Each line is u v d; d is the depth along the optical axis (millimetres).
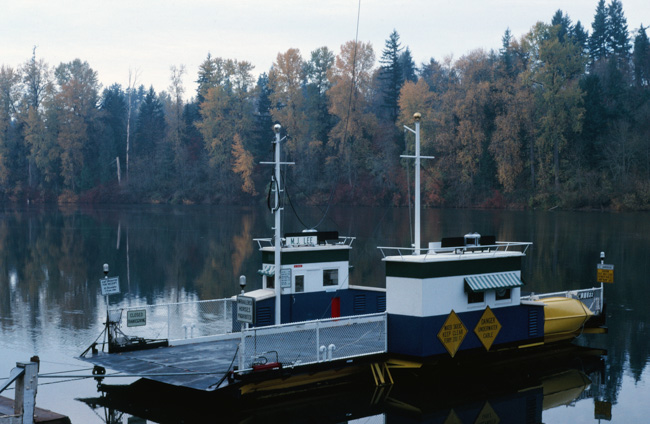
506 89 110812
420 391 23703
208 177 146625
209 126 140625
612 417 21484
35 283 48031
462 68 118375
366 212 107688
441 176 112312
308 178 126875
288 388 21812
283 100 132875
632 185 94500
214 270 54000
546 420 21141
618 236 69625
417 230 26766
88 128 159625
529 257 57562
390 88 140250
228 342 25500
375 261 57344
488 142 110312
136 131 169375
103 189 152750
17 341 30719
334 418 20984
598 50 148875
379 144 123000
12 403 17812
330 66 135125
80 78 159750
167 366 21688
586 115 103375
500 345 24891
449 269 23328
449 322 23328
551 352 28562
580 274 49281
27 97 161000
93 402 22312
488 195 107625
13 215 114625
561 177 103062
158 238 77312
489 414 21672
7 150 157375
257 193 134375
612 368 26812
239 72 141625
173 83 155125
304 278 27938
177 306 38938
